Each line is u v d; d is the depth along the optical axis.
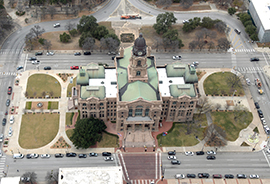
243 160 195.12
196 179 185.25
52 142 198.50
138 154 195.00
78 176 162.00
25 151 193.12
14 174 182.38
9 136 199.62
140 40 178.75
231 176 185.75
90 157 192.75
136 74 195.88
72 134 197.50
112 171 164.75
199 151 197.12
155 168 189.00
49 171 184.75
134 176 184.50
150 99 191.12
